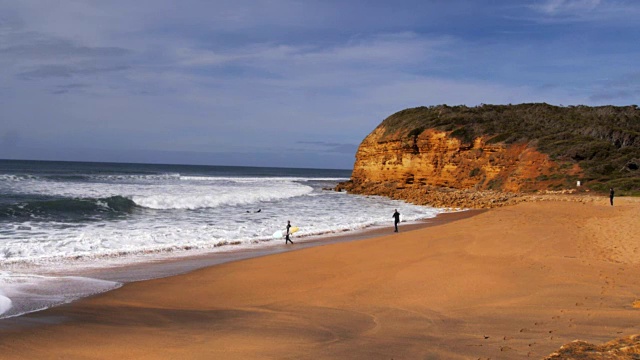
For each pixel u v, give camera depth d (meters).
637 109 73.50
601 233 18.64
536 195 44.69
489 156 57.25
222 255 18.88
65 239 19.97
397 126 71.19
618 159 50.69
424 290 11.73
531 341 7.38
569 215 26.50
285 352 7.47
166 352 7.66
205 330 9.02
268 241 22.97
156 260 17.38
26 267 15.23
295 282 13.57
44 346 8.08
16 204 26.69
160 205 34.16
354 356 7.13
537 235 18.72
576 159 51.44
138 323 9.66
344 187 69.88
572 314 8.91
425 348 7.38
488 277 12.55
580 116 69.62
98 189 45.16
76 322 9.72
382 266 15.05
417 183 62.75
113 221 26.31
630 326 7.90
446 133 61.00
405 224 31.05
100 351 7.77
